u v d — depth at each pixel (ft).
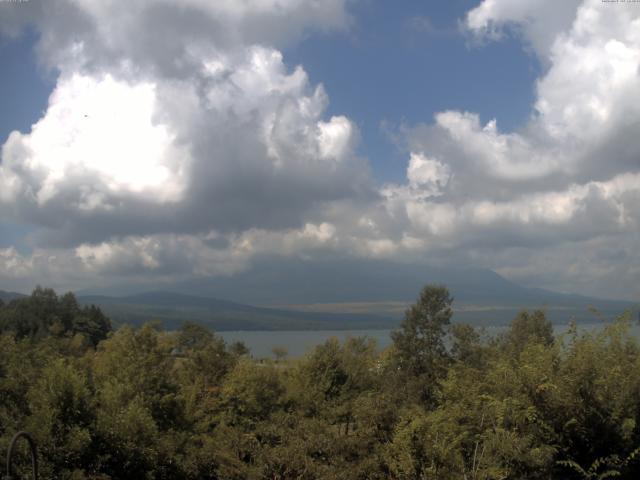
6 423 46.37
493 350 71.15
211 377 89.76
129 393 57.00
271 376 81.51
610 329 36.42
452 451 36.09
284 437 51.39
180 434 56.85
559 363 35.81
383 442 47.01
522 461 32.55
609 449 32.68
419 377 96.63
